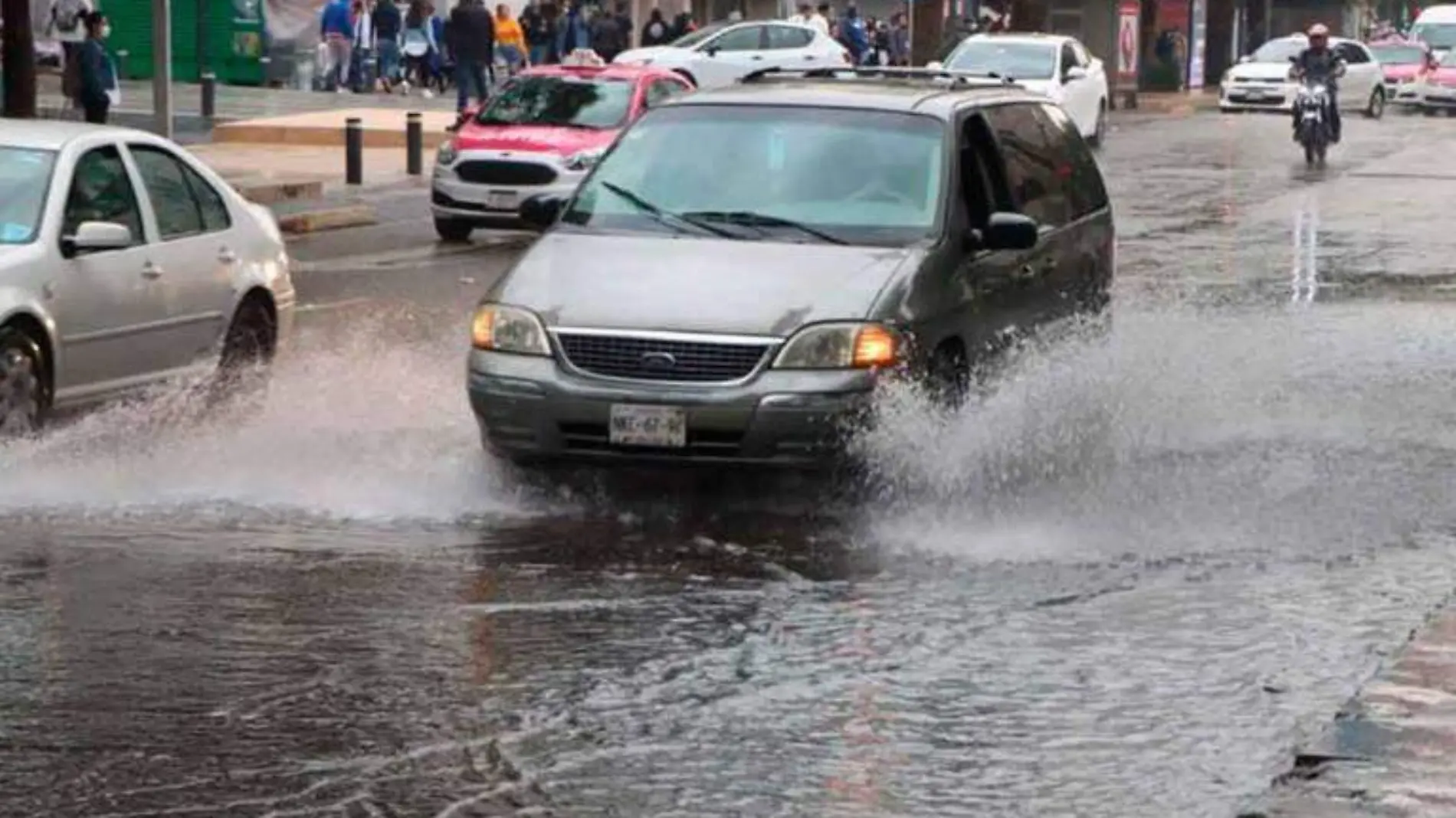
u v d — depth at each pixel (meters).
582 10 96.62
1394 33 175.75
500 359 20.66
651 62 81.38
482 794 13.17
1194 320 33.22
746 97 23.70
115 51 91.00
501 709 14.81
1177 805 13.02
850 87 24.23
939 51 109.31
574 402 20.33
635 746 14.09
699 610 17.47
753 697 15.17
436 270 43.44
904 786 13.38
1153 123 100.12
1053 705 15.03
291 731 14.31
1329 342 32.03
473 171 48.44
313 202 54.78
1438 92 113.38
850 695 15.23
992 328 22.80
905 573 18.73
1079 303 25.70
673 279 20.89
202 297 24.80
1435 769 13.38
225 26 90.88
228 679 15.41
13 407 22.11
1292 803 12.75
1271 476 22.36
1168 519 20.72
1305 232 50.97
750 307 20.44
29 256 22.44
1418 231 51.28
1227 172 70.12
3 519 20.17
